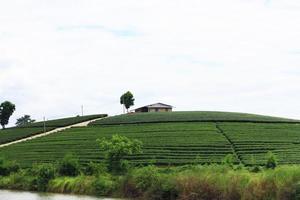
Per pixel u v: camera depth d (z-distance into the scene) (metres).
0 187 96.94
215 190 56.59
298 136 128.00
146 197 67.56
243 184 53.25
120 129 147.62
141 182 70.81
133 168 88.81
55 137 145.00
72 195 78.62
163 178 67.19
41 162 112.31
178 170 74.44
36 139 146.62
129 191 72.44
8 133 169.38
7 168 105.38
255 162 96.75
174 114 174.12
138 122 159.75
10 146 139.25
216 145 116.50
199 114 172.25
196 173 62.34
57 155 118.81
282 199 48.03
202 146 116.44
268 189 50.09
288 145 116.00
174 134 132.62
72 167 93.38
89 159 110.50
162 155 108.56
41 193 84.06
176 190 62.53
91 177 84.62
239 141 119.81
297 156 102.12
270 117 169.62
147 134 135.00
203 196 57.53
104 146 92.50
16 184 94.81
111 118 173.50
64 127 168.88
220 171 61.25
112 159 91.50
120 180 76.44
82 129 156.12
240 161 99.31
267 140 121.44
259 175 53.44
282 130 137.38
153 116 170.38
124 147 91.06
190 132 134.38
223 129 137.62
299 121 160.50
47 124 177.88
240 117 163.12
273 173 50.88
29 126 181.38
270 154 89.25
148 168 73.56
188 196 59.19
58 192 85.12
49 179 89.88
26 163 113.62
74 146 127.69
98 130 150.00
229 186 54.41
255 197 50.72
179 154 109.38
